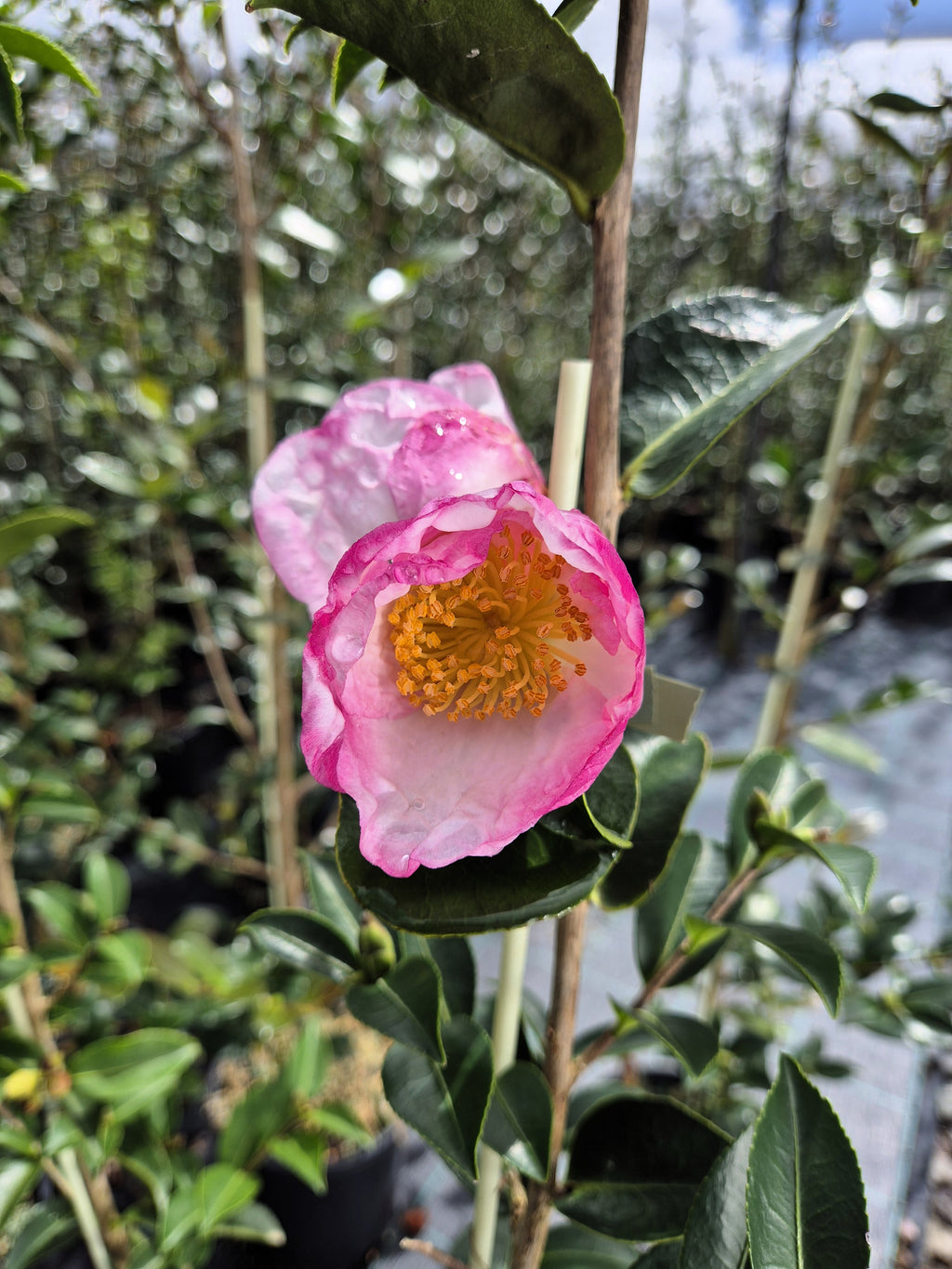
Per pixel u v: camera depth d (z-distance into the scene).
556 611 0.20
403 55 0.18
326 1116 0.51
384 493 0.20
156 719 1.23
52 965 0.51
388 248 0.84
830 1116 0.22
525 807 0.18
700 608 1.69
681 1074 0.60
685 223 1.52
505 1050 0.26
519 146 0.19
